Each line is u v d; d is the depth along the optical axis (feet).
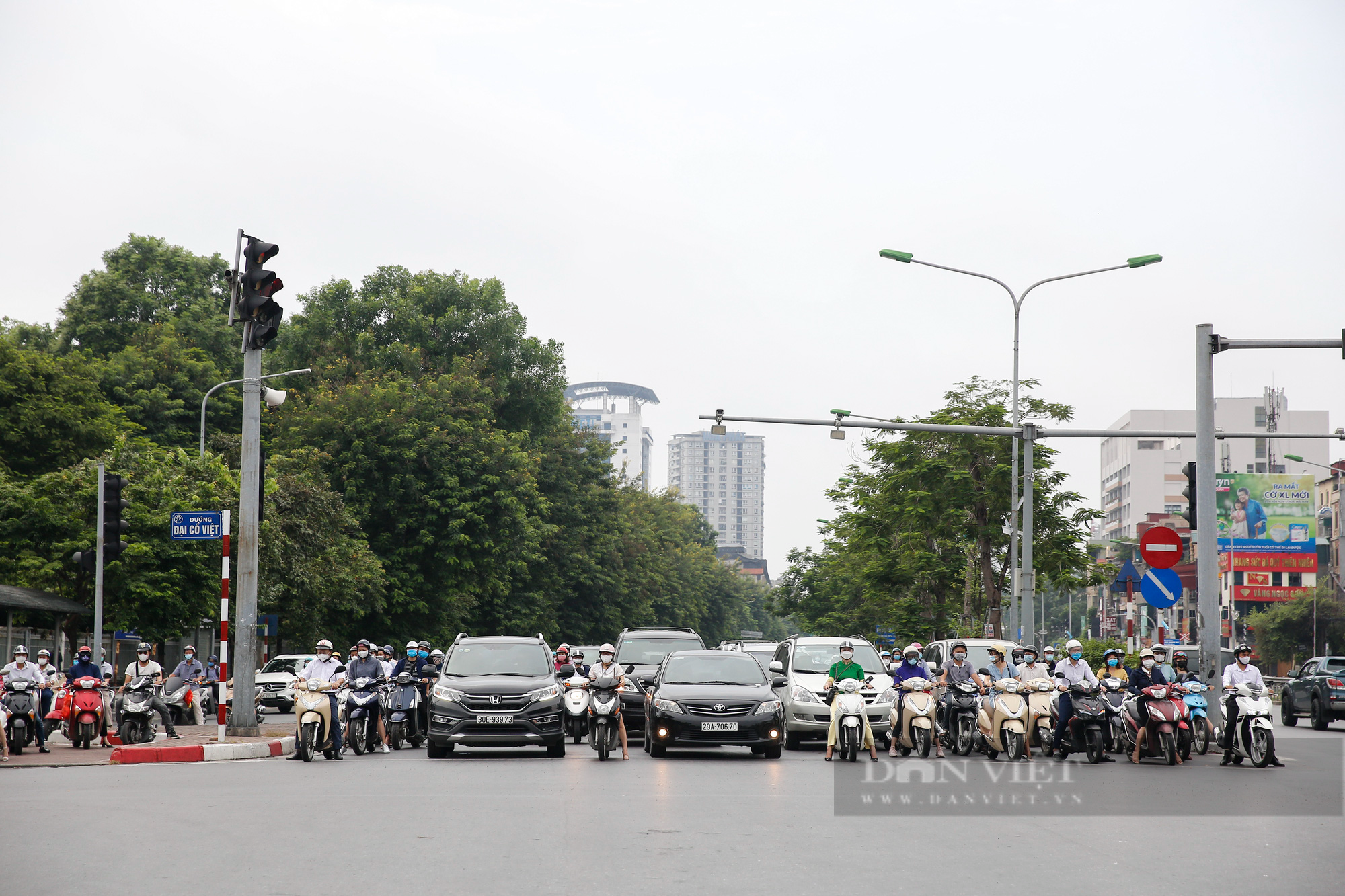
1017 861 33.32
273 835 37.65
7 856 33.65
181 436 185.26
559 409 227.61
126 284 210.59
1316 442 413.18
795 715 77.82
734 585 450.71
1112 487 496.64
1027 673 69.00
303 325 207.82
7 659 126.11
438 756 71.00
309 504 152.87
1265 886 29.91
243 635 79.25
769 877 30.68
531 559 204.74
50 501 127.03
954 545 152.35
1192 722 72.84
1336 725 121.70
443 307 214.90
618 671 71.51
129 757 68.59
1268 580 287.69
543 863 32.58
